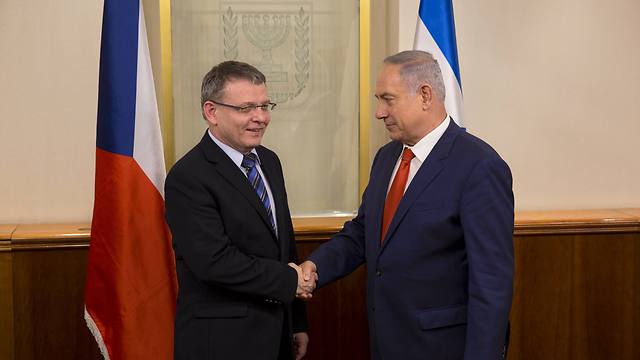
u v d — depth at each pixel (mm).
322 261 2617
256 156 2521
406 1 3418
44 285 3078
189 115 3443
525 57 3539
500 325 2146
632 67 3590
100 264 2627
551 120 3580
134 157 2621
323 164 3578
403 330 2312
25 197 3299
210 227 2309
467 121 3537
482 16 3502
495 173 2203
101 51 2645
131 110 2617
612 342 3410
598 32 3564
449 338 2266
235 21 3461
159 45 3371
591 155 3613
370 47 3535
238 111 2340
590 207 3623
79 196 3334
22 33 3232
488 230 2180
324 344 3328
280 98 3527
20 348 3088
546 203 3613
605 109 3600
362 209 2742
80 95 3293
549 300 3369
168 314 2652
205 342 2344
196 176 2334
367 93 3535
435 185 2268
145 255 2629
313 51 3523
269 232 2418
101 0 3266
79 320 3109
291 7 3492
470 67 3516
